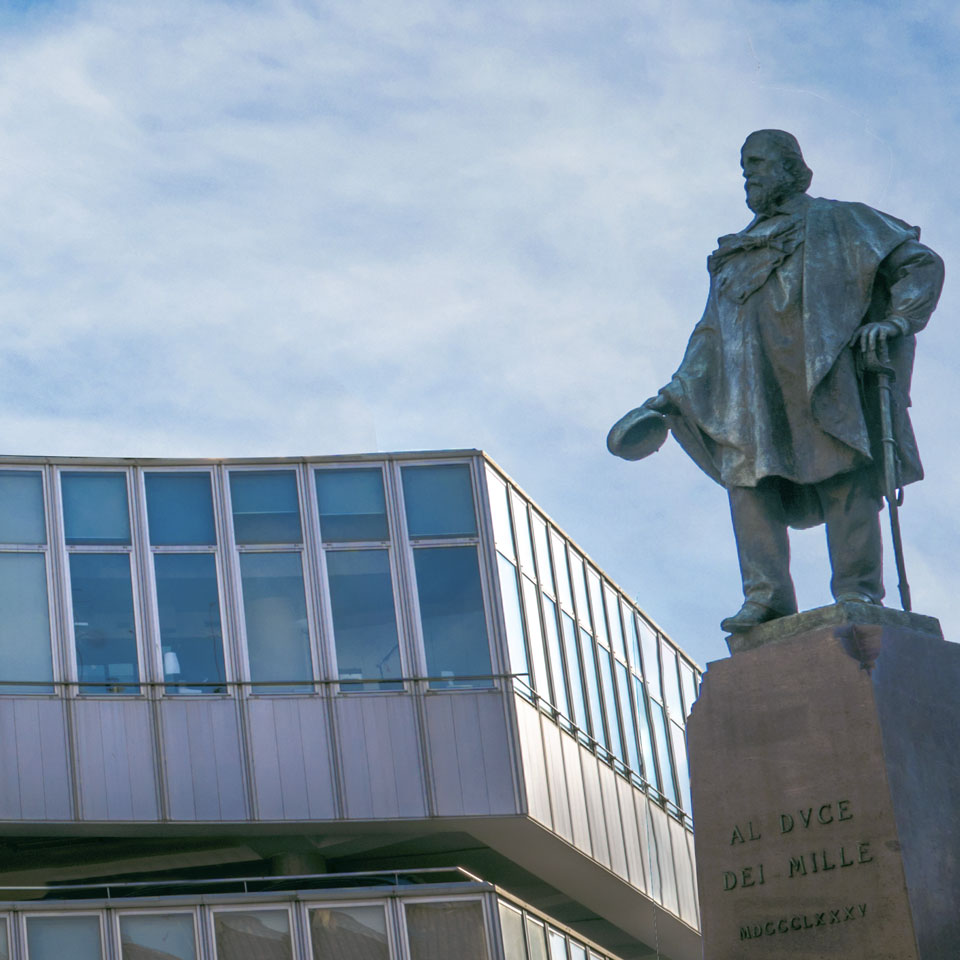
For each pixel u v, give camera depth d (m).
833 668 9.47
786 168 10.50
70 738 38.19
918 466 10.20
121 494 40.41
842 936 9.16
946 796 9.39
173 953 35.28
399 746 40.19
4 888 34.56
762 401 10.18
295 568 41.00
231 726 39.38
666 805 48.84
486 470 42.81
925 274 10.14
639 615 50.31
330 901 36.47
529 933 38.31
